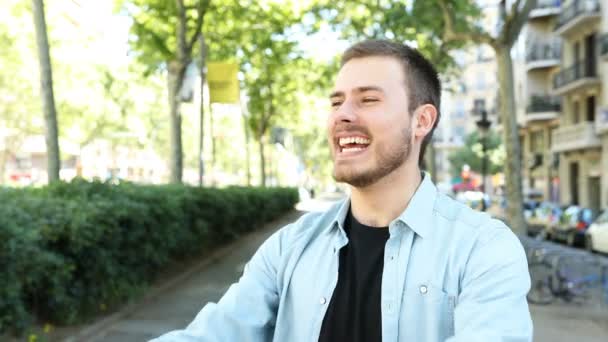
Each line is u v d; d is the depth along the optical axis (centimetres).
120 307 855
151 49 1511
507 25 1482
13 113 3097
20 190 705
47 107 962
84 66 2866
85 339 704
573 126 3403
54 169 962
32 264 581
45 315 708
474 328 138
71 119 3212
